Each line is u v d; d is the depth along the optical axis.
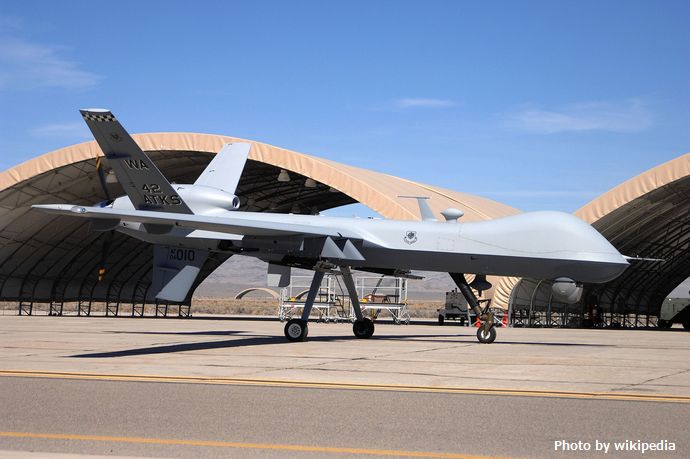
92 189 37.91
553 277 17.39
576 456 6.01
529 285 35.94
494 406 8.27
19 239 39.62
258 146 31.72
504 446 6.32
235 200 19.31
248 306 102.69
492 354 15.06
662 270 49.84
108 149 17.08
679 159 29.53
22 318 36.34
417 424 7.22
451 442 6.46
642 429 7.04
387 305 37.31
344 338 20.48
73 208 15.78
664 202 33.91
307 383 9.95
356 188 30.52
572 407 8.23
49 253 42.50
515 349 16.78
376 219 18.80
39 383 9.77
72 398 8.55
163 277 19.05
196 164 36.91
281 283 18.89
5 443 6.30
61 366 11.77
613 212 31.28
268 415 7.60
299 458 5.88
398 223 18.39
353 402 8.45
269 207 47.72
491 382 10.27
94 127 16.64
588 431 6.93
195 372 11.07
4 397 8.59
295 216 19.08
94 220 16.89
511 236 17.34
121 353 14.33
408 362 12.96
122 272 49.00
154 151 33.06
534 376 11.02
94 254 45.34
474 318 40.62
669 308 46.09
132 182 17.64
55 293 45.38
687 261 49.72
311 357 13.77
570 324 42.12
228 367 11.83
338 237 17.67
